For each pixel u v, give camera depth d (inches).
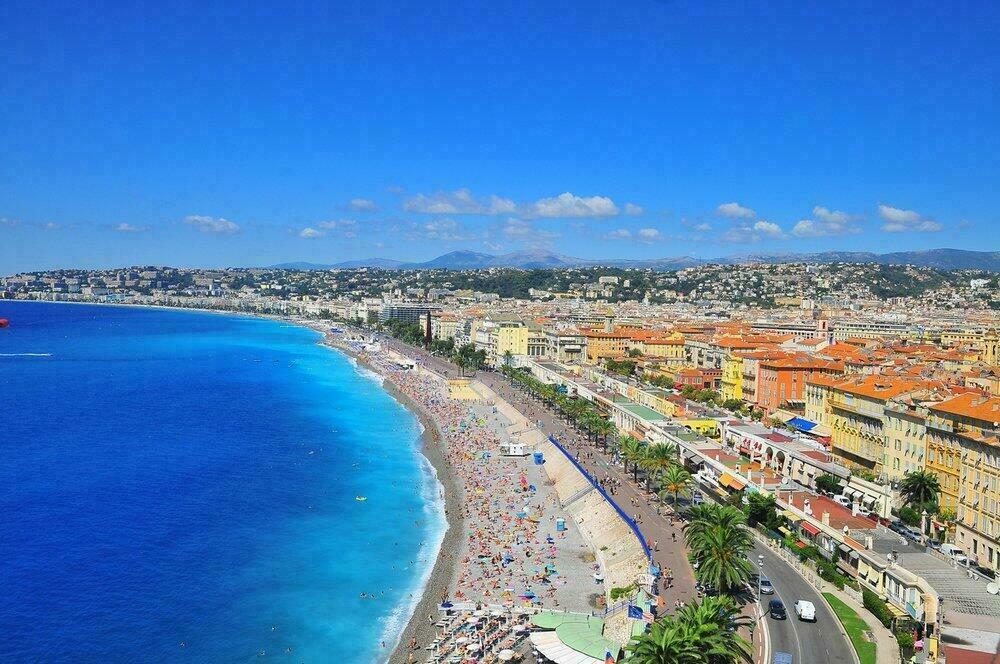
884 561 5113.2
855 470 7293.3
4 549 6697.8
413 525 7765.8
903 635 4384.8
